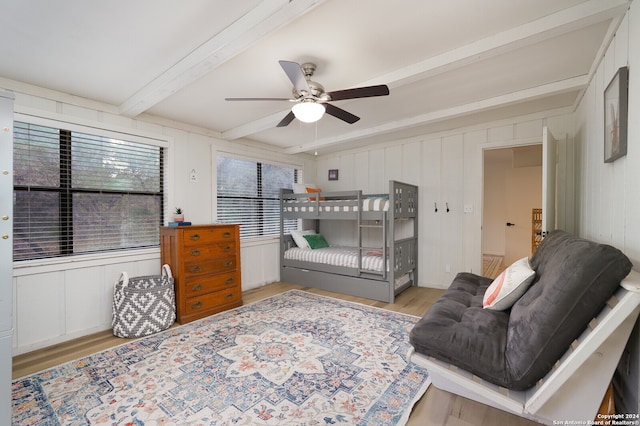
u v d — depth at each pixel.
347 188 5.25
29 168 2.55
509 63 2.23
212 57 1.91
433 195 4.28
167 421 1.57
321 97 2.18
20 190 2.50
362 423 1.55
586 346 1.12
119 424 1.54
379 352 2.31
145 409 1.66
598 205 2.13
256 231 4.70
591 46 2.00
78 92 2.69
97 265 2.88
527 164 6.10
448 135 4.14
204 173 3.87
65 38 1.85
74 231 2.80
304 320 3.00
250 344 2.46
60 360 2.25
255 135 4.28
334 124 3.75
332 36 1.86
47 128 2.64
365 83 2.50
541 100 3.07
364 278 3.84
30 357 2.32
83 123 2.81
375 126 3.82
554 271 1.41
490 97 2.88
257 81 2.50
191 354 2.30
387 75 2.36
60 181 2.72
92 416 1.61
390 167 4.70
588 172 2.47
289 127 3.90
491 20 1.72
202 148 3.85
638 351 1.22
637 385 1.23
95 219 2.94
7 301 1.27
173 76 2.20
